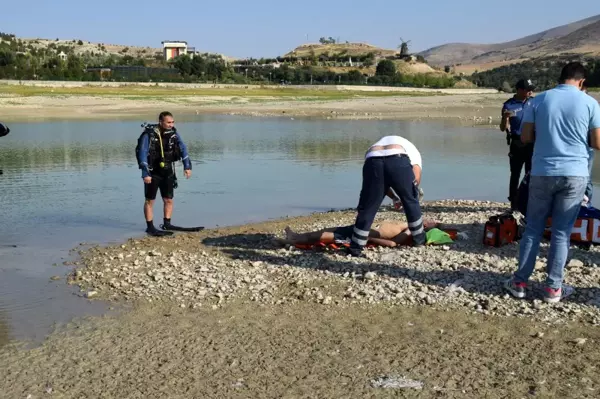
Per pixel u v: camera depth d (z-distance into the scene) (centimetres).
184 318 621
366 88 10569
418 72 15675
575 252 796
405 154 786
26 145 2239
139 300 674
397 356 529
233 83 10344
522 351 534
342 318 614
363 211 783
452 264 749
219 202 1245
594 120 605
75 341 570
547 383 477
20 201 1228
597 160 1836
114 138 2523
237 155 1997
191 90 7644
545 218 633
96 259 831
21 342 568
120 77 9194
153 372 507
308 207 1204
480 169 1700
